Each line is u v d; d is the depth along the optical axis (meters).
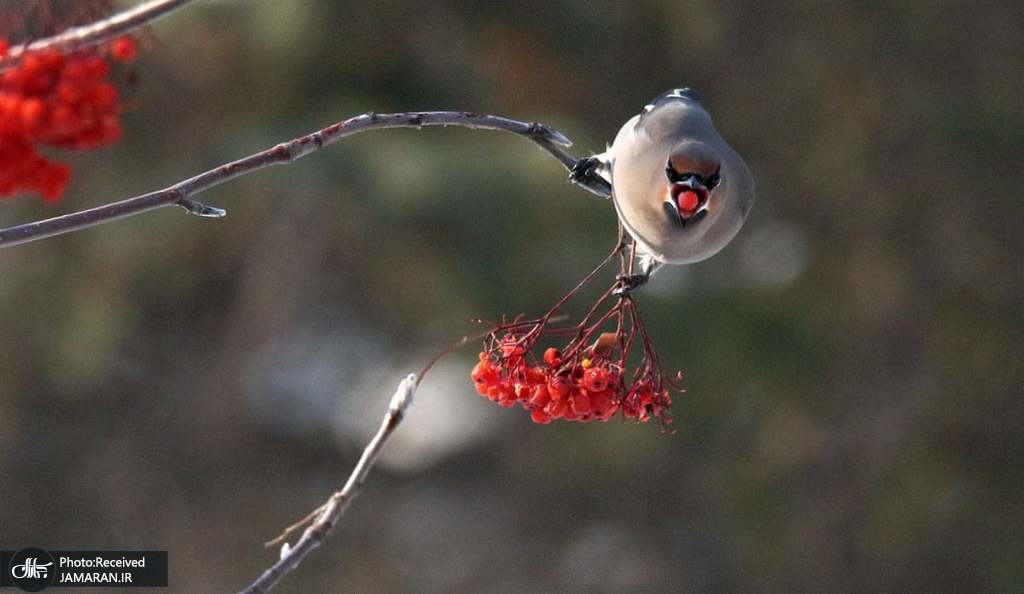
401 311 16.03
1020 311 15.14
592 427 15.98
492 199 13.56
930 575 15.22
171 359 16.53
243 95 14.54
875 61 15.38
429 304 15.22
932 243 15.24
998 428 15.24
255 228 15.53
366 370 17.11
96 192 14.73
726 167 6.25
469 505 17.06
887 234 15.34
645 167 6.16
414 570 16.58
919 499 15.22
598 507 16.61
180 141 14.59
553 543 16.64
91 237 14.73
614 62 15.96
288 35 14.03
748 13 15.73
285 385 17.19
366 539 16.78
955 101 14.94
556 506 16.75
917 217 15.23
